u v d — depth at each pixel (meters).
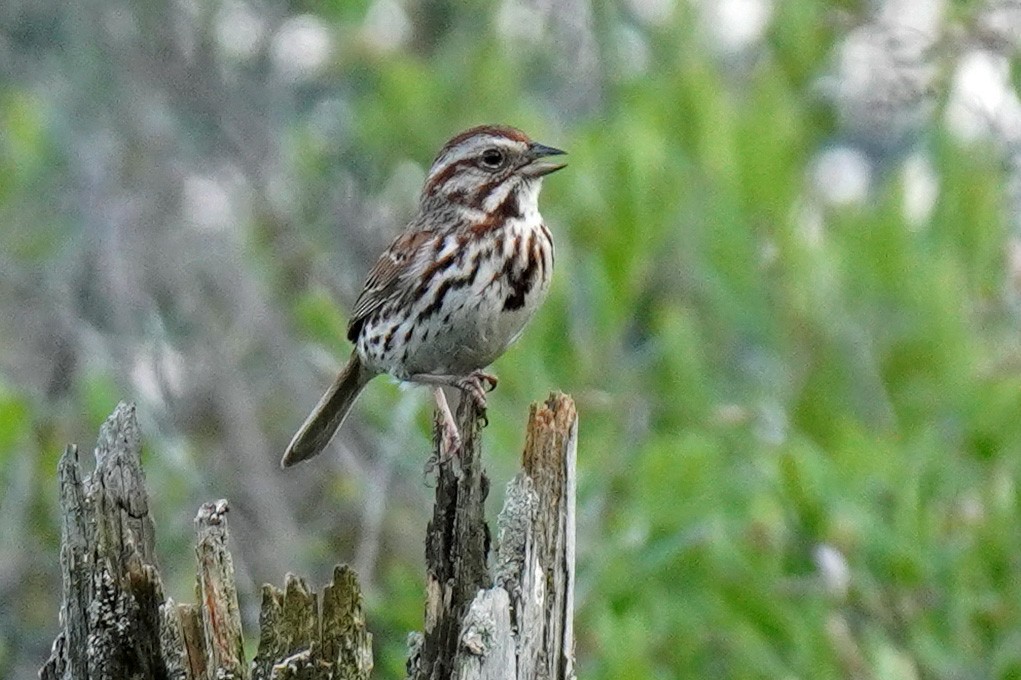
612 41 16.64
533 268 12.09
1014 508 12.38
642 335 15.47
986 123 14.61
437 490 9.70
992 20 14.52
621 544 12.45
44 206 18.44
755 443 13.36
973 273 13.80
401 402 13.40
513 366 13.35
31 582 16.45
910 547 12.23
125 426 9.27
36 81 19.16
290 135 18.52
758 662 12.52
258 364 18.20
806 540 12.54
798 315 13.66
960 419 12.99
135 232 18.25
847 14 15.58
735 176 13.73
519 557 9.13
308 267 18.41
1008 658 12.15
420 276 12.02
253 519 16.67
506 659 8.98
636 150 13.62
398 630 13.58
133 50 19.33
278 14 19.67
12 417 14.75
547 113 17.08
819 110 15.98
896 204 13.76
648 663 12.37
